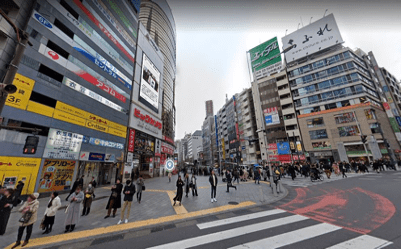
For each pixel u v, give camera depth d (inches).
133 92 1007.0
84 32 700.0
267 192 416.8
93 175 682.8
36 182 472.7
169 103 1726.1
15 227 228.8
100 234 193.2
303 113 1446.9
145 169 1168.2
